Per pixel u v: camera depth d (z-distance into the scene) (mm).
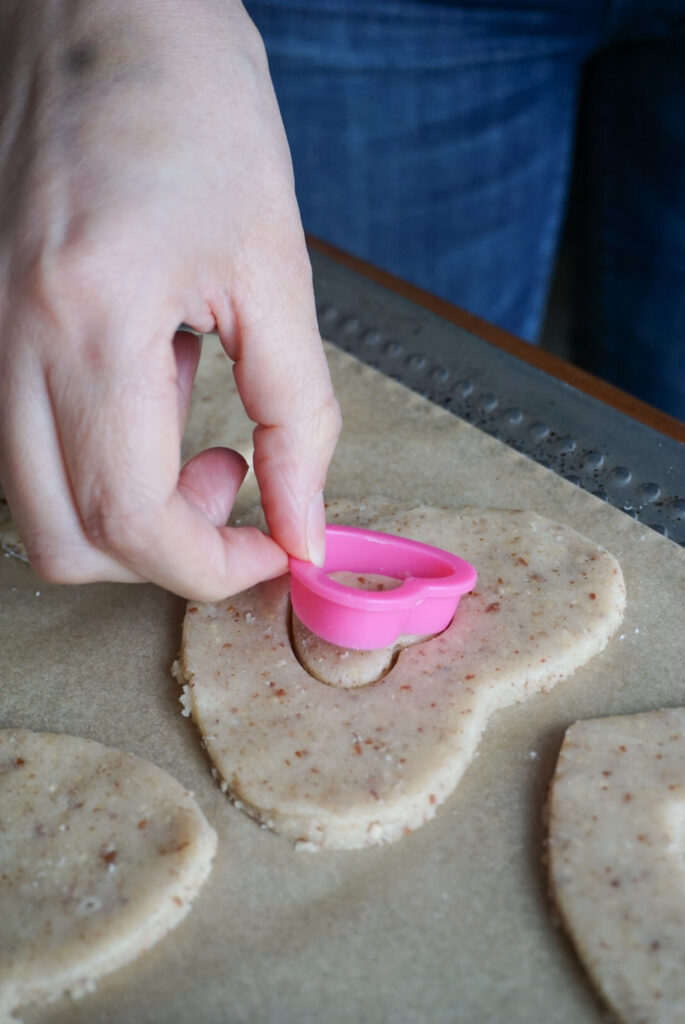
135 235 237
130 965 229
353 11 470
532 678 266
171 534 247
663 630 279
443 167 547
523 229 585
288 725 258
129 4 265
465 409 337
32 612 292
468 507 305
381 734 256
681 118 492
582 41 499
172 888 235
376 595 258
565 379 342
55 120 251
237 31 271
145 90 253
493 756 258
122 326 234
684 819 245
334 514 304
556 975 225
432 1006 221
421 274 593
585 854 237
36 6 269
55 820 246
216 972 227
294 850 245
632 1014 217
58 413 240
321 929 232
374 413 339
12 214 245
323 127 524
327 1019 220
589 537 299
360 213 564
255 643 274
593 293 586
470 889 237
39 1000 226
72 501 248
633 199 535
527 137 543
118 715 269
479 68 506
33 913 232
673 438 322
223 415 343
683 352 560
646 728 257
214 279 249
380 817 243
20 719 268
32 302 235
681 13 460
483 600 280
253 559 264
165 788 250
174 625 287
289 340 257
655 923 227
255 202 255
